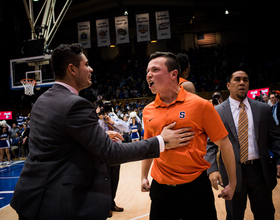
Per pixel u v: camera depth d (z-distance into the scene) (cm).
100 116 325
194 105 116
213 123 118
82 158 104
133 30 1858
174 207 123
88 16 1822
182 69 175
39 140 105
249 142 169
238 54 1742
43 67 637
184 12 1802
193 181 120
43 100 113
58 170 100
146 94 1446
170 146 112
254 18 1864
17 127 1036
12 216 310
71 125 100
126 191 381
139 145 107
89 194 102
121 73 1708
